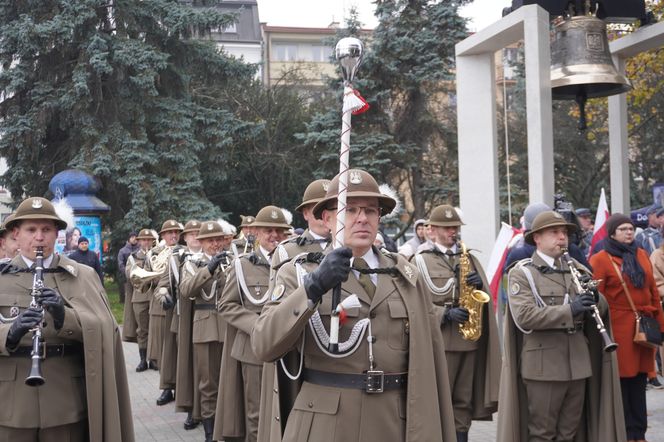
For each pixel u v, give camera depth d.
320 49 51.59
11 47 23.78
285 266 3.54
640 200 28.95
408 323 3.46
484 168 9.88
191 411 8.48
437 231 7.46
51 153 25.75
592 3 8.88
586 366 5.80
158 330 10.54
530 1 8.88
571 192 29.36
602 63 8.55
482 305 7.07
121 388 5.19
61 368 4.77
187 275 7.96
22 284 4.83
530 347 5.87
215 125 25.78
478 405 7.30
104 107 23.92
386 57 25.17
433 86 25.97
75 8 23.05
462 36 25.11
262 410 5.55
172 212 23.88
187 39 25.52
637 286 6.69
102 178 23.97
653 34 9.45
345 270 3.07
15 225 4.88
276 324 3.17
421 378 3.42
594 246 8.57
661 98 25.02
